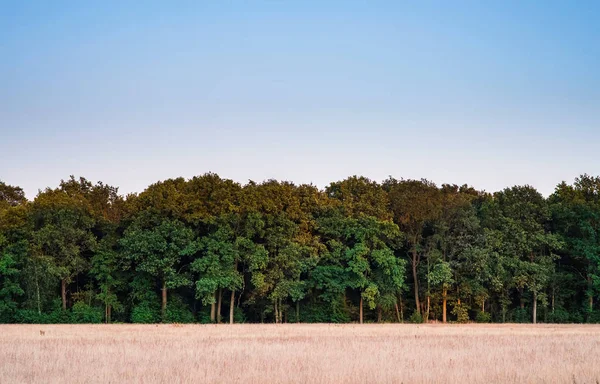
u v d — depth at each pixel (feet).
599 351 107.76
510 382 72.33
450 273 251.60
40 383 70.59
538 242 260.83
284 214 246.88
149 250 230.68
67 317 229.04
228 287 234.79
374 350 105.60
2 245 225.97
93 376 74.59
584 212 259.60
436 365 85.25
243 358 92.27
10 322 223.30
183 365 83.41
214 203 245.24
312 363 86.33
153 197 242.58
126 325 200.75
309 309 255.70
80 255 241.35
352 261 245.24
